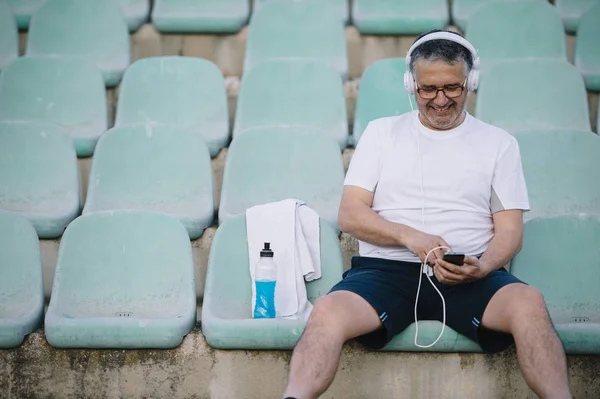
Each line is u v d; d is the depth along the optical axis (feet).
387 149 24.89
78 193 32.35
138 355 25.14
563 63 36.45
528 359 21.31
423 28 40.60
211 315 24.94
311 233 26.78
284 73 36.29
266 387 24.84
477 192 24.45
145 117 36.60
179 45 41.42
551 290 26.96
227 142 35.86
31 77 37.17
